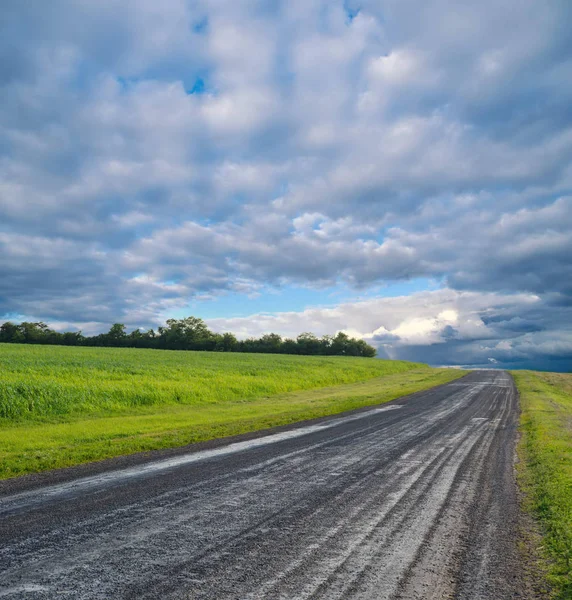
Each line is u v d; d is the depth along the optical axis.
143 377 25.22
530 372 53.91
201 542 4.29
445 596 3.36
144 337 111.94
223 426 12.72
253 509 5.34
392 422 13.93
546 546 4.32
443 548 4.25
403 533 4.61
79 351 47.91
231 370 33.62
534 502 5.73
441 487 6.42
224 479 6.79
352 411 17.16
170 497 5.80
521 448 9.68
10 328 104.38
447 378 41.25
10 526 4.68
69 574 3.58
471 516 5.18
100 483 6.53
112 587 3.37
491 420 14.48
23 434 11.30
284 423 13.69
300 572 3.68
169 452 9.09
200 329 115.00
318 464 7.93
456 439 10.80
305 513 5.21
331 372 39.94
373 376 44.22
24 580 3.47
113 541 4.28
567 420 14.12
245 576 3.59
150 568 3.71
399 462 8.15
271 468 7.57
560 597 3.37
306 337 119.88
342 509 5.38
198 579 3.52
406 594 3.36
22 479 6.82
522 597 3.36
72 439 10.61
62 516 5.01
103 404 17.89
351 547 4.23
